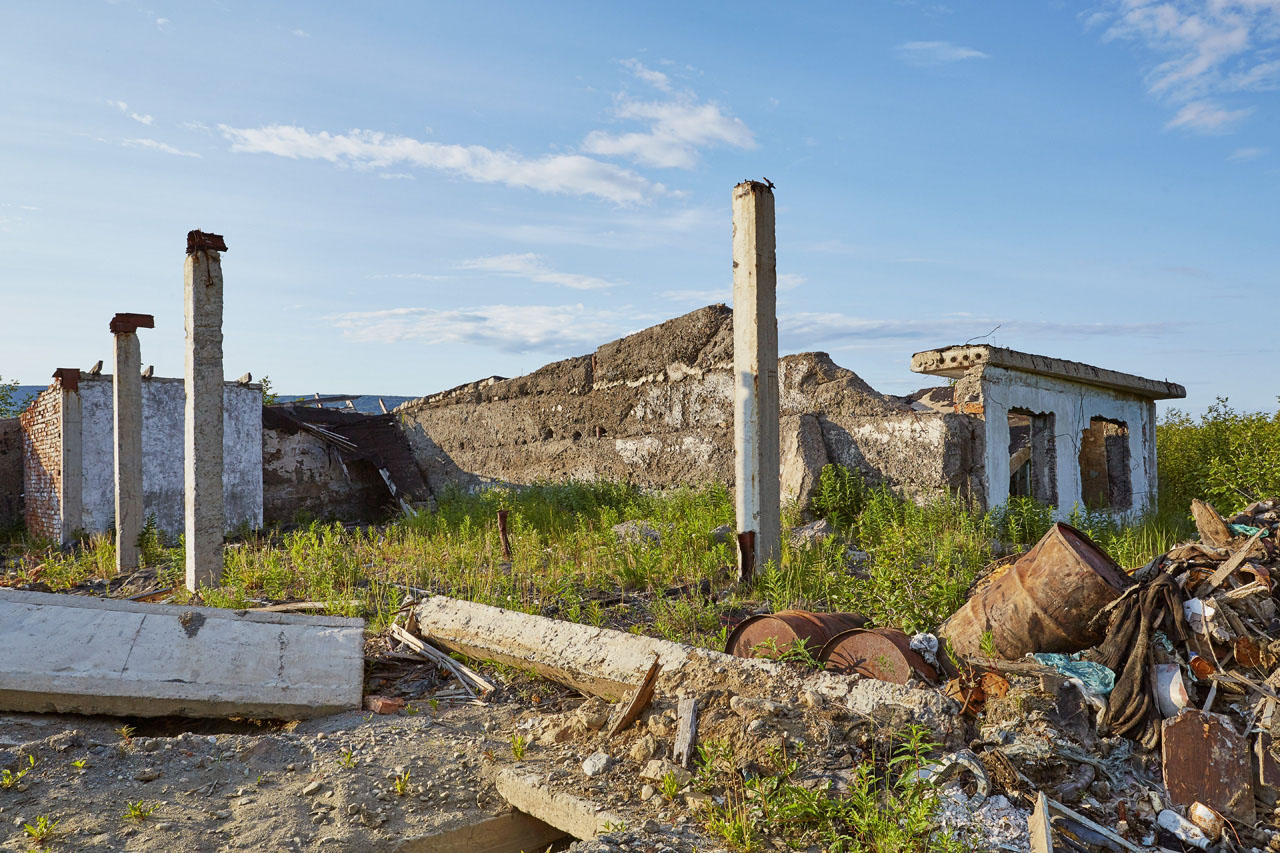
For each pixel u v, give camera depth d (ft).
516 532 34.55
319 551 29.07
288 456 54.90
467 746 13.42
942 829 9.53
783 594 21.48
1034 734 11.07
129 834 10.48
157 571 31.19
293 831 10.74
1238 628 11.96
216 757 12.71
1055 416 36.94
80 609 17.54
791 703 12.01
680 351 40.98
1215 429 45.83
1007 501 32.71
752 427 24.39
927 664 13.75
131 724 15.57
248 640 17.34
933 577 18.84
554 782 11.48
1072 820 9.88
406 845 10.72
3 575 34.73
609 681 14.71
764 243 24.80
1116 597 13.02
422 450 61.21
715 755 11.05
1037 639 13.65
